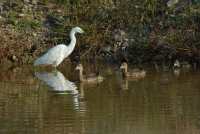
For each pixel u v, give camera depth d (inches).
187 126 766.5
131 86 992.2
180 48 1242.0
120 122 789.9
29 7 1391.5
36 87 1005.8
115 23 1346.0
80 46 1304.1
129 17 1353.3
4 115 831.7
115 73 1125.7
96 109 852.0
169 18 1344.7
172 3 1379.2
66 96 933.2
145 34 1317.7
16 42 1280.8
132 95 925.2
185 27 1305.4
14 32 1311.5
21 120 808.3
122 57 1273.4
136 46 1285.7
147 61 1261.1
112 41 1310.3
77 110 848.3
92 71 1151.6
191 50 1232.8
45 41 1318.9
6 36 1288.1
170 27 1320.1
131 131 755.4
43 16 1373.0
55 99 914.7
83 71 1153.4
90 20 1355.8
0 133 756.0
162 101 884.0
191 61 1229.1
